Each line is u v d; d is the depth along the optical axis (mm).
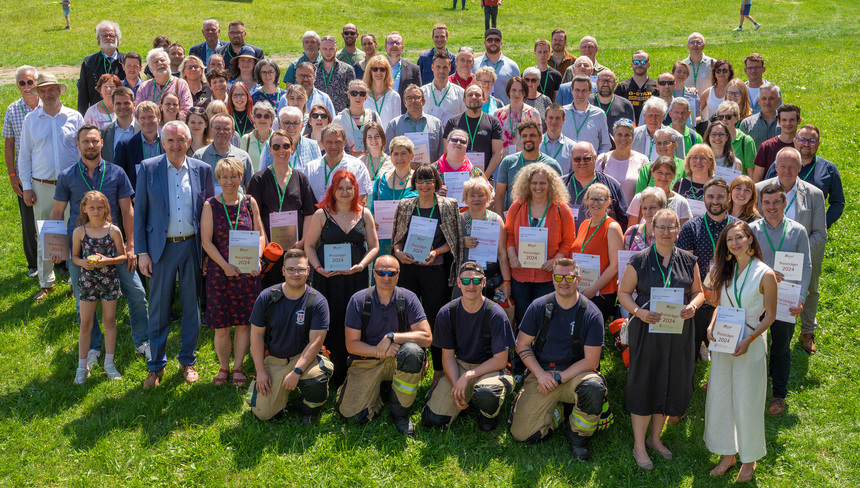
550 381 5887
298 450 5883
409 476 5617
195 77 10266
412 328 6309
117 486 5461
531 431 5988
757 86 10648
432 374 7148
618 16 31984
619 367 7227
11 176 8867
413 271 7008
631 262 5941
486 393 5973
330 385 6855
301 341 6238
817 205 7031
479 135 8727
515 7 32625
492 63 11031
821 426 6312
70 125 8523
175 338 7801
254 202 6855
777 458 5910
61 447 5902
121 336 7762
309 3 31625
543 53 11109
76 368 7102
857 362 7238
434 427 6176
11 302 8469
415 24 28688
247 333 6938
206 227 6629
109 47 10805
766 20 31734
